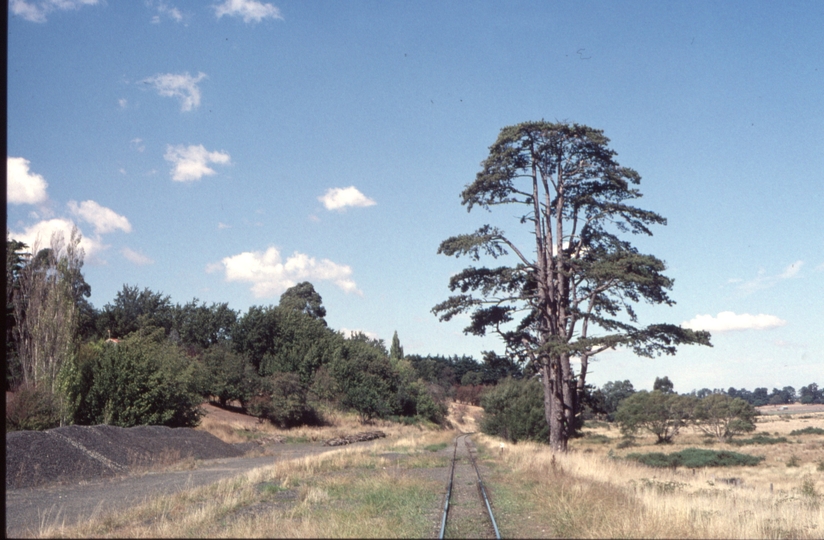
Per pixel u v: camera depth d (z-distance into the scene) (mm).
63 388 36281
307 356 84875
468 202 33469
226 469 27578
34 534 11094
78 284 40844
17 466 21297
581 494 15148
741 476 33500
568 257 32906
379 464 25469
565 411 34594
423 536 10727
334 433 63625
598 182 33344
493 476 21234
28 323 37812
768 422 122438
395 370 96375
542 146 32938
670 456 41750
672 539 10898
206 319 92062
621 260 29797
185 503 14469
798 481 30734
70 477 22406
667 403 72062
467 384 144500
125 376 40281
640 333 29984
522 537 10875
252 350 87125
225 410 65938
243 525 10844
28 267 39938
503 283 32844
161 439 34594
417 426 87438
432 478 20781
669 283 29828
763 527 13406
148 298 97500
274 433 59531
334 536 9977
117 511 13688
